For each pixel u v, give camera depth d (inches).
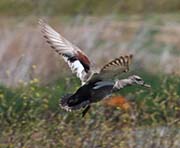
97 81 387.2
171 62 861.8
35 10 922.7
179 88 668.1
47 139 535.5
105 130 547.8
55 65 756.0
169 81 681.0
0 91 670.5
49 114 584.1
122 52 869.2
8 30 908.6
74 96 388.5
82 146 537.3
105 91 388.2
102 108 593.6
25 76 714.8
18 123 551.5
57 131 540.1
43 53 775.7
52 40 394.0
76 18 906.1
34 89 614.2
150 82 752.3
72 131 546.0
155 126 575.8
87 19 891.4
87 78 387.2
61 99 391.2
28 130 540.4
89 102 388.2
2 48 813.2
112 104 617.0
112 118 585.6
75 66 389.7
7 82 724.7
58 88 679.7
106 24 890.1
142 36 976.3
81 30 854.5
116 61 363.6
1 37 854.5
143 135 562.6
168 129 572.1
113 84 389.7
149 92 690.2
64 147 534.0
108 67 365.7
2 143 535.8
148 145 551.5
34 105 589.0
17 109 596.4
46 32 395.9
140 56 870.4
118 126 568.4
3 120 558.3
